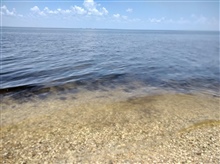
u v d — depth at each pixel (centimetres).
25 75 1991
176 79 1978
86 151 749
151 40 9562
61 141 823
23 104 1253
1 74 2008
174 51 4638
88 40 8856
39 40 7819
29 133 888
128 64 2761
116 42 7800
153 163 667
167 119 1046
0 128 932
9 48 4422
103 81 1847
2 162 684
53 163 680
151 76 2078
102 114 1109
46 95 1433
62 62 2822
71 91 1539
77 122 1005
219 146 775
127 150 754
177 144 793
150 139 838
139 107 1220
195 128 941
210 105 1272
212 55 4034
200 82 1886
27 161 691
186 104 1283
